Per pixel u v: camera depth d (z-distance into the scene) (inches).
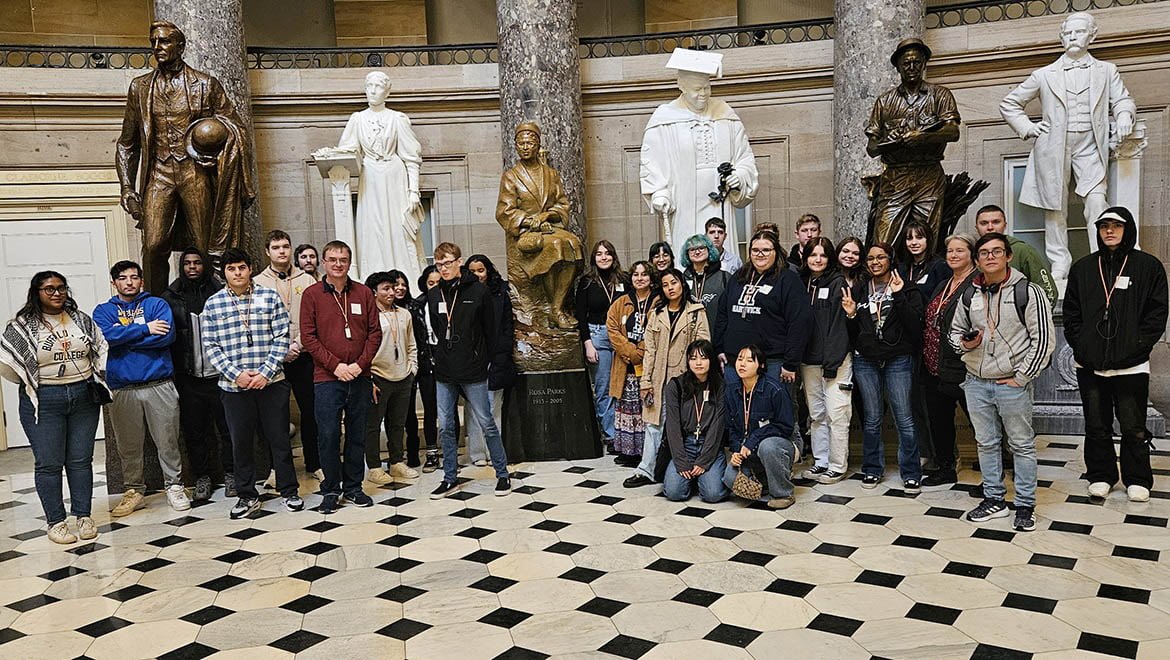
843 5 358.3
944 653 147.9
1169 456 277.9
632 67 414.0
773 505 233.3
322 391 243.1
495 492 260.2
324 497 247.3
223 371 237.8
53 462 225.9
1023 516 209.0
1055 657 144.9
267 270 282.4
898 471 267.7
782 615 165.8
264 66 461.7
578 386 301.0
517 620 167.9
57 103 379.2
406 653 155.5
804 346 244.4
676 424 242.2
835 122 367.6
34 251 384.2
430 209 431.2
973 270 222.2
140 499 257.1
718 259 279.0
